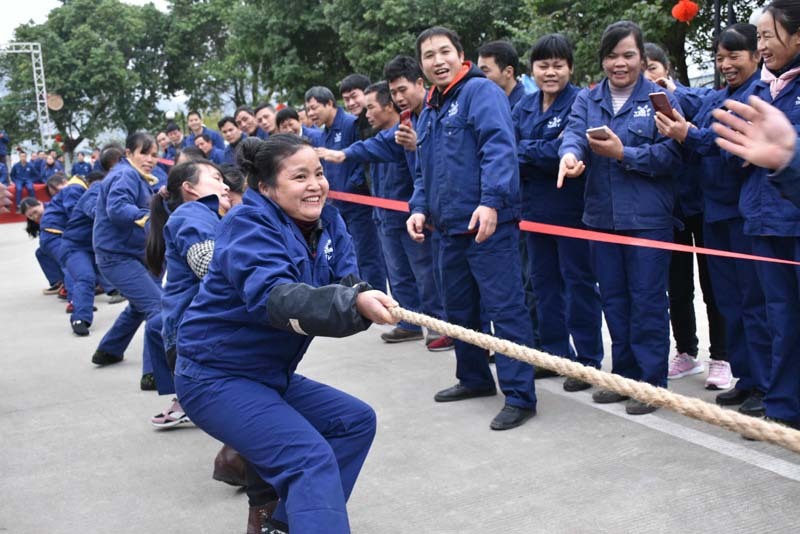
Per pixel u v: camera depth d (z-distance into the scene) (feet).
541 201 15.15
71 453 13.62
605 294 14.01
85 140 131.13
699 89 15.62
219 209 11.80
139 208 18.25
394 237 19.74
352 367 17.95
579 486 11.00
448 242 13.92
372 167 20.44
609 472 11.39
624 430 12.98
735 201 12.93
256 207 8.04
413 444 13.00
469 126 13.24
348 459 8.83
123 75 117.19
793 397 12.07
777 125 5.77
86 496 11.79
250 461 8.02
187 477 12.35
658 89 13.42
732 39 12.67
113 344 19.33
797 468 11.11
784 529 9.48
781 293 11.87
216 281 8.25
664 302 13.39
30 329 24.30
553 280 15.51
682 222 14.20
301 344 8.46
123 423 15.08
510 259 13.39
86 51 118.21
